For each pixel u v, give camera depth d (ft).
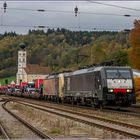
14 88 495.41
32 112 158.92
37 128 101.04
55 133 89.04
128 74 166.61
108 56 467.93
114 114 140.15
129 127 98.07
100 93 165.17
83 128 98.73
